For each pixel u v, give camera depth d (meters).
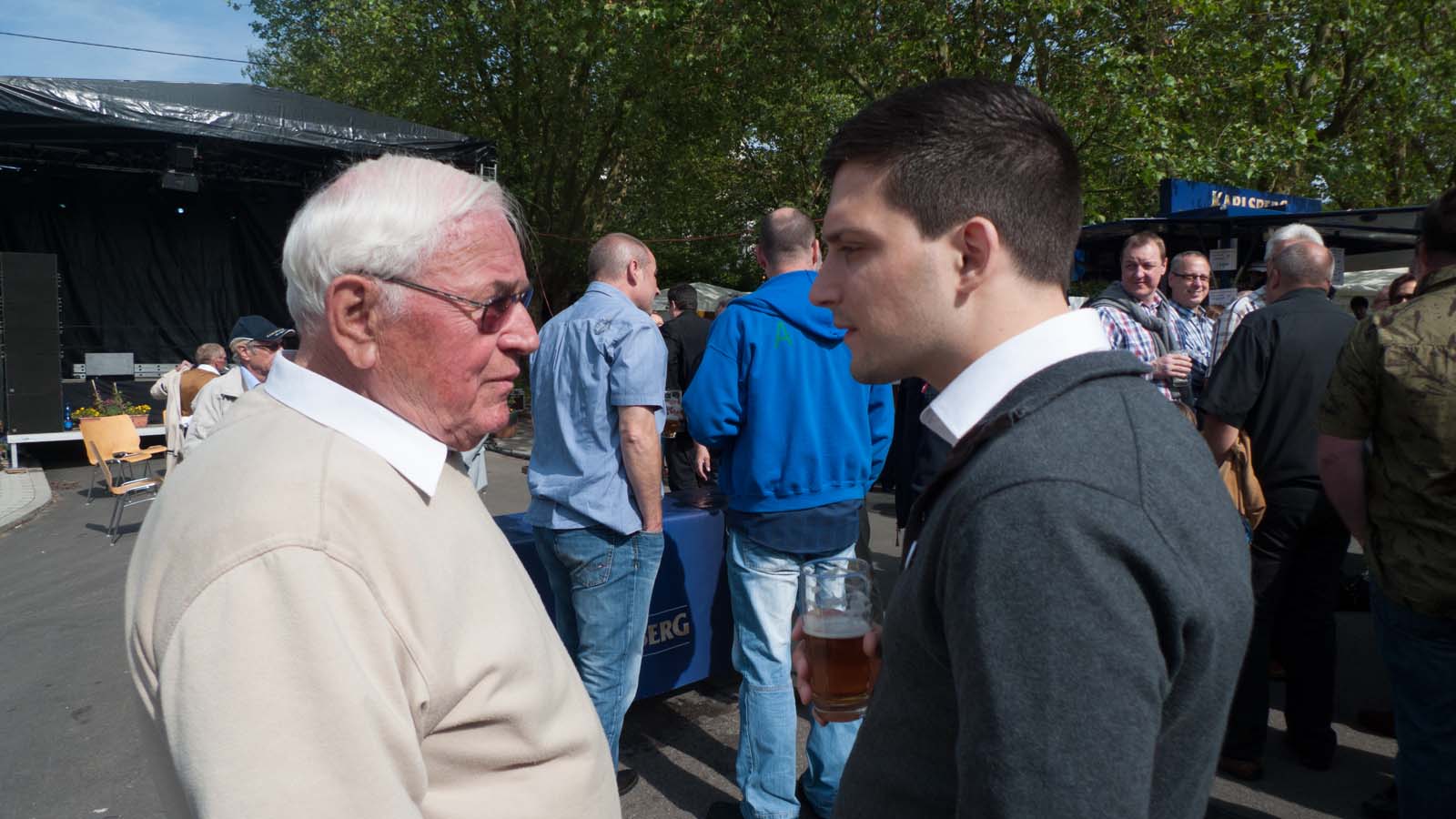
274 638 0.79
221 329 14.34
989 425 0.80
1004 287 0.87
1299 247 2.88
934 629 0.82
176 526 0.86
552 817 1.01
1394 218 6.26
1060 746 0.65
